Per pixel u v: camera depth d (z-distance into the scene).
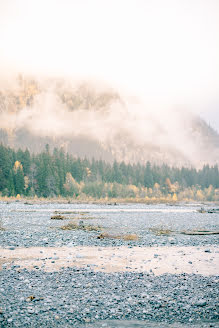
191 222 36.62
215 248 19.16
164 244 20.42
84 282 11.52
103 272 13.00
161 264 14.63
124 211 57.19
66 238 22.00
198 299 9.86
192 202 140.75
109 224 32.44
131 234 24.81
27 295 9.93
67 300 9.59
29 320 8.02
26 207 63.31
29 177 120.50
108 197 128.75
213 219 41.59
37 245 19.03
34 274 12.45
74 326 7.76
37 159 130.12
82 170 152.00
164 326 7.87
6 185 108.75
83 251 17.48
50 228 27.86
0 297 9.66
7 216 40.41
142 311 8.87
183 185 191.50
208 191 175.00
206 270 13.62
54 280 11.71
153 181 177.88
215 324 8.01
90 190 129.00
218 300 9.77
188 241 21.80
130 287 11.04
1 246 18.34
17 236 22.38
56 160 133.50
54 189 118.12
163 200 127.44
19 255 16.02
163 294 10.33
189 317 8.48
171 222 36.06
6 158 112.00
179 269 13.76
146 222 35.31
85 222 34.03
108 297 9.95
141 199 122.56
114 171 160.50
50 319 8.12
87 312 8.66
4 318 8.09
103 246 19.27
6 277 11.92
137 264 14.57
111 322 8.07
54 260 15.00
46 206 69.25
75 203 90.38
